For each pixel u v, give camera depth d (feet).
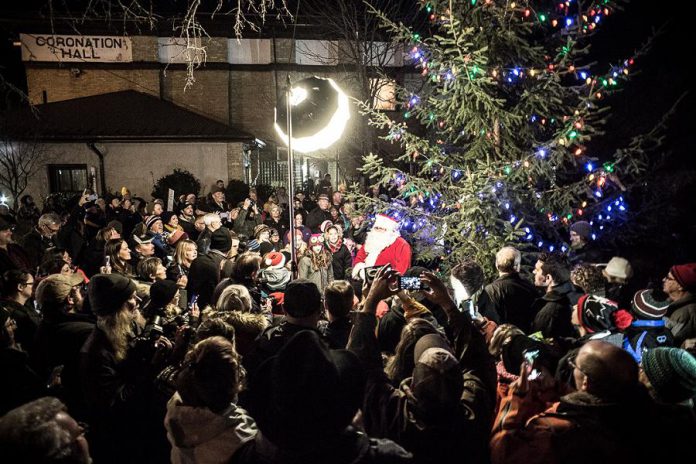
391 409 7.89
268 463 5.92
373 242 22.50
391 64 69.36
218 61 76.59
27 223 39.55
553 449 6.64
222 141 68.23
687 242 27.40
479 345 9.21
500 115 21.31
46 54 72.49
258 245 26.55
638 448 6.52
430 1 22.57
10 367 10.41
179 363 10.34
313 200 60.23
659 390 7.54
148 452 10.91
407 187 22.04
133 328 12.12
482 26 22.12
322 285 25.40
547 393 8.31
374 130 63.57
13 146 61.82
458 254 21.97
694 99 42.06
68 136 64.75
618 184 22.33
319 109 14.40
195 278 19.72
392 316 11.53
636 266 25.77
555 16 23.81
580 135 20.44
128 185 68.85
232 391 7.32
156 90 75.82
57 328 12.01
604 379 6.72
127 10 20.20
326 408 5.60
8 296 14.28
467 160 22.97
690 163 38.14
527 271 22.76
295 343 5.88
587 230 21.12
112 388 10.77
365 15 60.44
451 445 7.57
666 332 11.46
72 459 5.20
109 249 20.01
